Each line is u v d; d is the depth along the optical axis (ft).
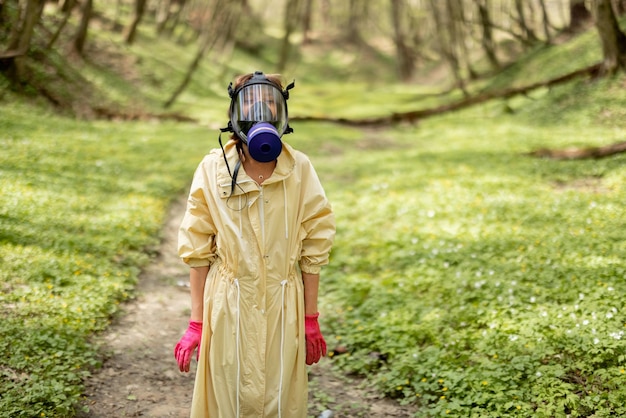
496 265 22.11
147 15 125.29
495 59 99.35
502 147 49.37
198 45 123.13
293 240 9.53
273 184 9.36
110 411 13.73
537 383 14.06
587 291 18.71
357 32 175.94
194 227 9.50
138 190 33.91
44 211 26.45
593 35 82.23
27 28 57.88
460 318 18.12
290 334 9.48
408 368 15.57
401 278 22.16
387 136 65.46
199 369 9.57
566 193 32.83
